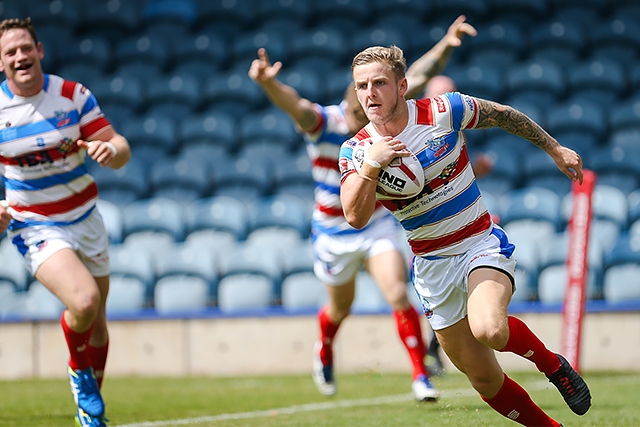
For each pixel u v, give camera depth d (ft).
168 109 170.50
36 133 57.72
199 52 181.06
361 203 45.03
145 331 107.65
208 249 122.83
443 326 48.73
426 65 75.72
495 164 140.97
